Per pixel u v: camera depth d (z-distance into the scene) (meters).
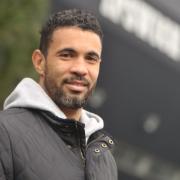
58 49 2.96
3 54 10.40
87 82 2.97
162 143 24.97
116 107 22.25
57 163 2.86
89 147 3.06
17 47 10.38
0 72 10.38
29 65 10.51
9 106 3.00
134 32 22.36
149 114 23.70
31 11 10.52
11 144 2.83
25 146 2.84
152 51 23.23
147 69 23.08
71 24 2.96
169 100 24.50
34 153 2.84
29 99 2.97
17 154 2.82
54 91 2.98
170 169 26.05
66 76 2.95
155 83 23.64
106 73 21.34
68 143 2.95
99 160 3.03
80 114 3.14
